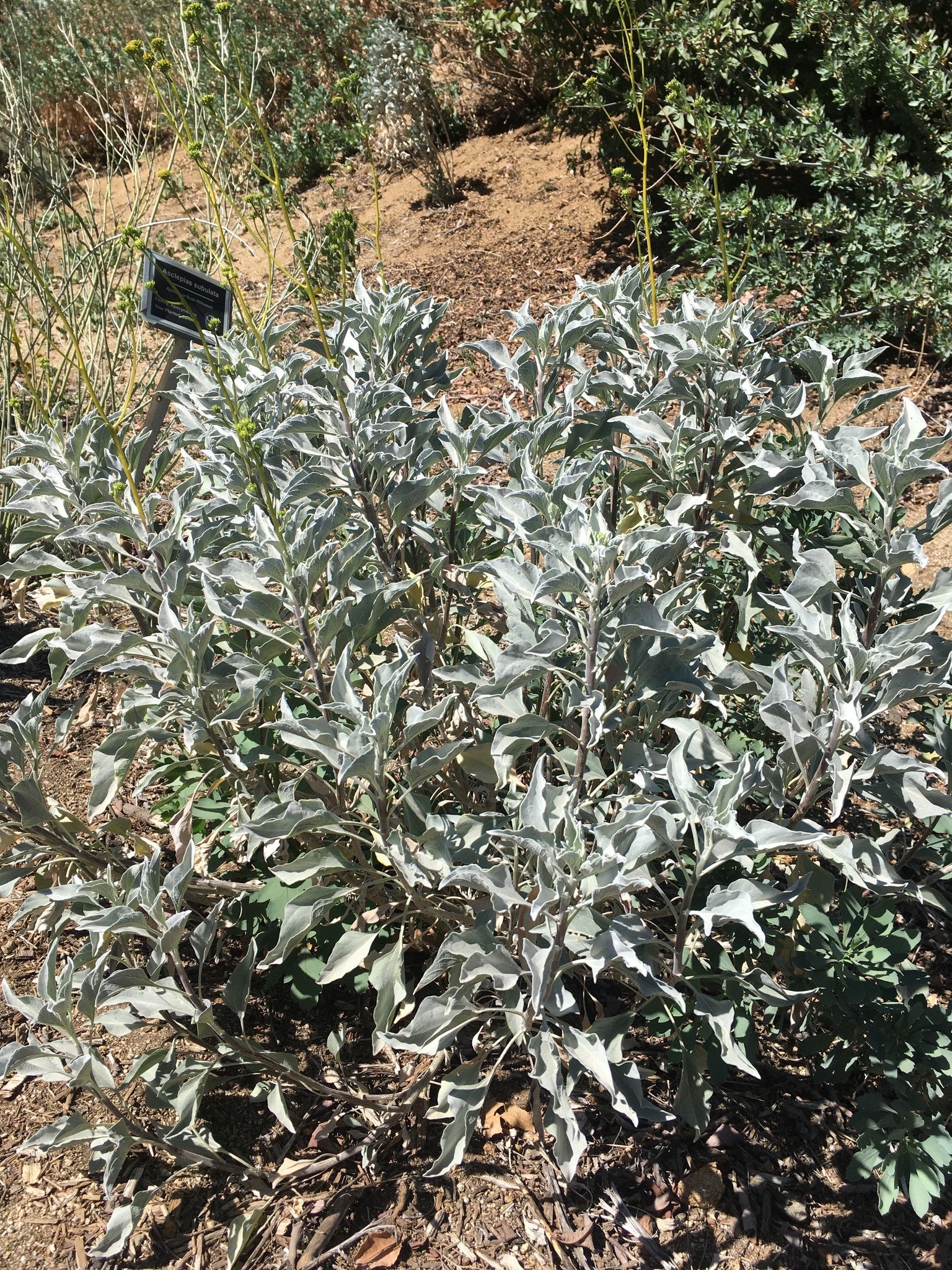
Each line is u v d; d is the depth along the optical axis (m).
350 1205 2.29
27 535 2.88
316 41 9.08
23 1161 2.37
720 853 1.95
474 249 6.76
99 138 9.37
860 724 2.04
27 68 8.33
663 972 2.23
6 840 2.39
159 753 3.00
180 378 3.48
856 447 2.30
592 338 2.88
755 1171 2.42
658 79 5.85
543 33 6.33
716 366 2.66
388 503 2.52
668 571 2.77
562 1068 2.47
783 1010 2.63
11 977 2.73
